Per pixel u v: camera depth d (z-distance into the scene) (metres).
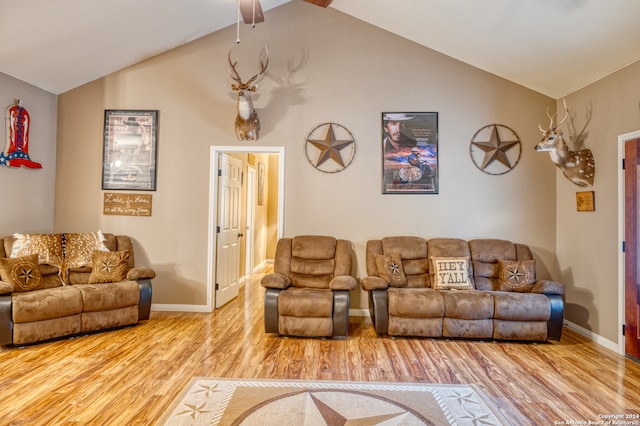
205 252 4.32
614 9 2.75
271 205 8.24
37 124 4.11
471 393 2.44
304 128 4.32
